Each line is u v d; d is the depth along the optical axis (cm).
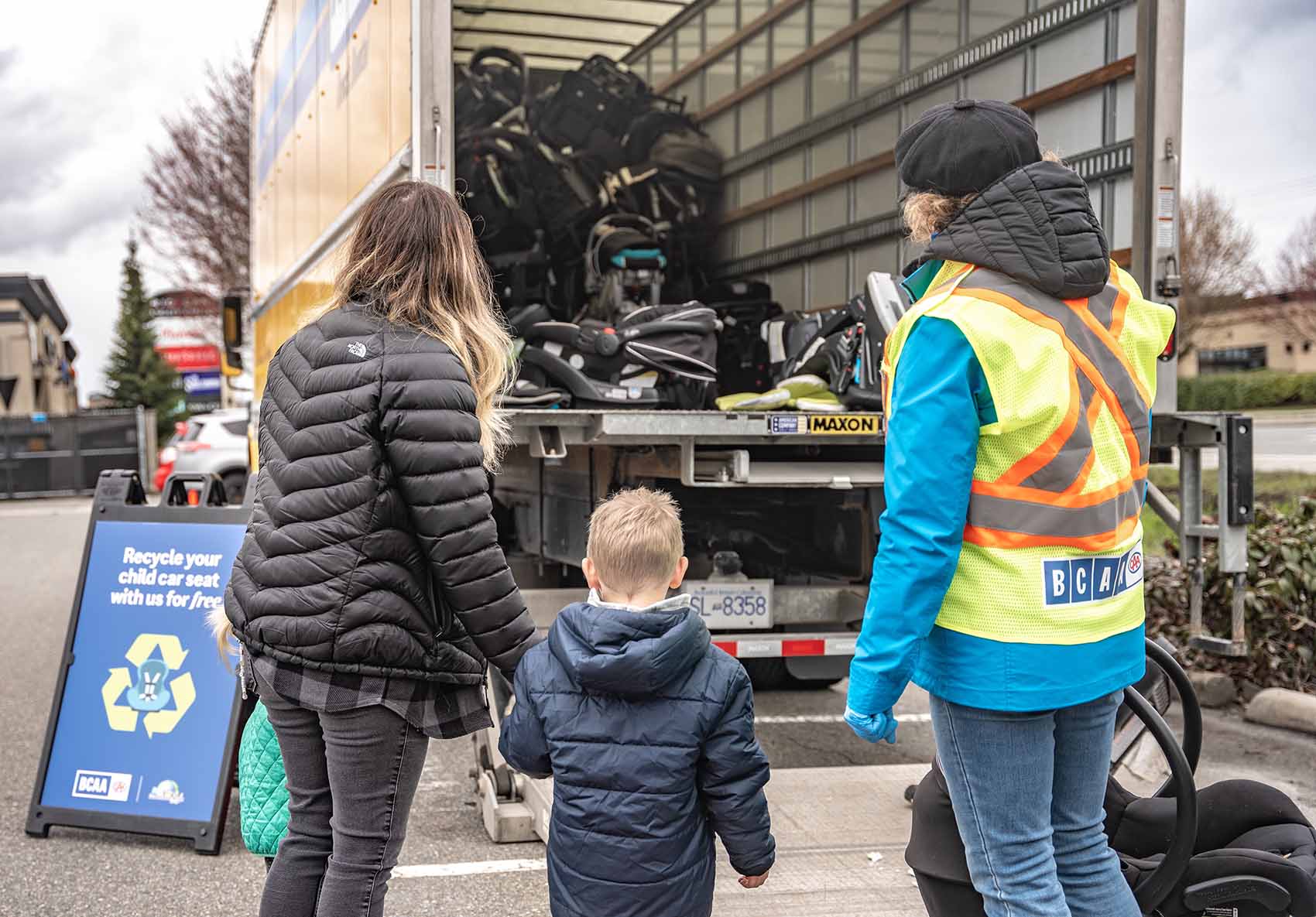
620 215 686
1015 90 512
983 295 191
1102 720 201
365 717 218
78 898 331
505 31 791
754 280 731
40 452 2406
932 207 206
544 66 833
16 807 413
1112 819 253
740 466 419
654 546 218
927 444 186
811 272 679
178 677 382
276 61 802
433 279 231
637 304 639
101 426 2439
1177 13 428
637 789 207
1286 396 2712
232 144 2339
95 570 400
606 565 220
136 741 380
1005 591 188
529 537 566
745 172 738
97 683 388
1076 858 204
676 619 208
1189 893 222
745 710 214
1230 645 427
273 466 223
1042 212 192
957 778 200
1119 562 196
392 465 216
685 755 208
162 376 4781
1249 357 3591
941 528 185
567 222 696
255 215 955
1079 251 192
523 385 445
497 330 242
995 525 188
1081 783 204
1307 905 220
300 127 678
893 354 201
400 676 219
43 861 360
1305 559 529
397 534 218
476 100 721
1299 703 497
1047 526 188
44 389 5238
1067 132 479
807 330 529
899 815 362
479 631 222
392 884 338
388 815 225
